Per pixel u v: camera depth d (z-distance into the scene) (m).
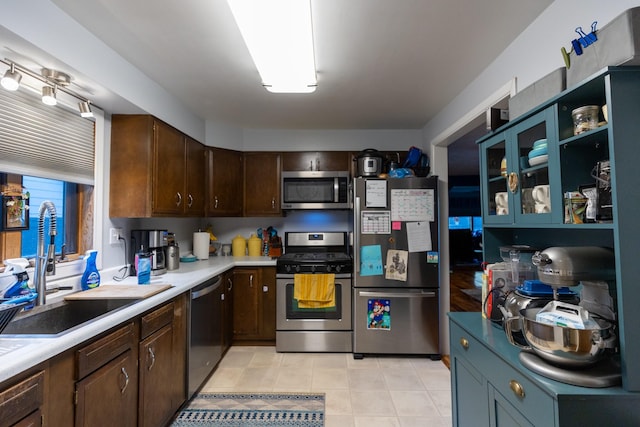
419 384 2.31
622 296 0.86
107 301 1.64
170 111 2.40
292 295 2.86
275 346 3.01
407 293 2.70
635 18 0.87
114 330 1.36
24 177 1.59
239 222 3.60
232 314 2.99
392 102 2.61
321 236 3.43
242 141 3.37
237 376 2.43
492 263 1.67
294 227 3.58
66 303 1.60
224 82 2.22
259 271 3.03
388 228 2.72
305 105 2.68
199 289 2.19
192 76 2.12
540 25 1.51
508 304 1.28
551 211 1.13
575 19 1.31
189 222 3.30
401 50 1.81
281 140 3.38
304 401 2.09
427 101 2.59
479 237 8.51
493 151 1.61
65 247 1.85
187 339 2.04
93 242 1.97
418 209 2.72
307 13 1.34
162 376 1.73
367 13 1.48
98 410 1.25
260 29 1.46
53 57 1.39
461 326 1.45
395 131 3.37
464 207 8.52
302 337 2.85
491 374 1.19
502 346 1.17
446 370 2.53
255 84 2.26
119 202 2.10
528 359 1.00
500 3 1.43
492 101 1.94
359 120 3.07
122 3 1.38
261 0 1.26
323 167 3.35
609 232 1.21
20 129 1.49
